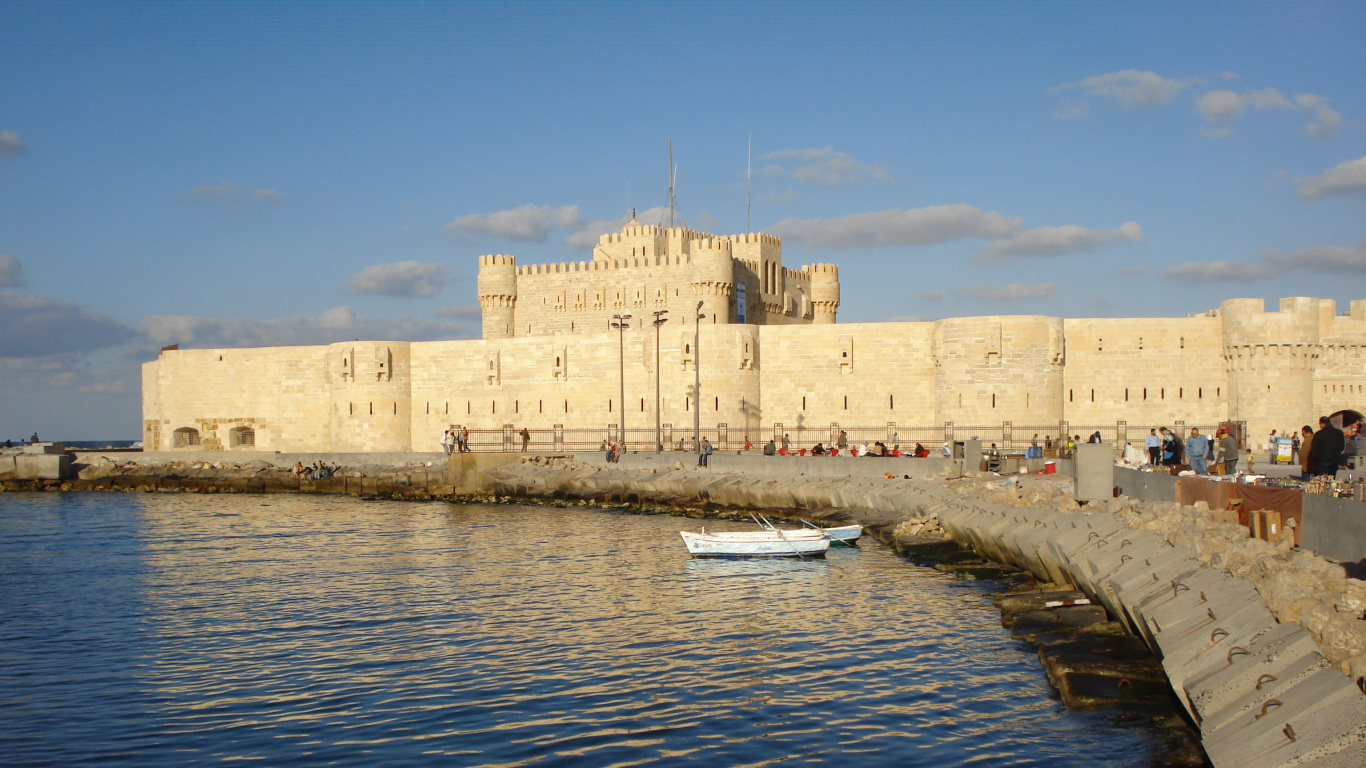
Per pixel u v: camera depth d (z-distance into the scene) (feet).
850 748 73.05
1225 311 235.40
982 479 178.81
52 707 87.97
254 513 240.73
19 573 156.15
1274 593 66.13
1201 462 140.05
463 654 102.01
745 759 72.08
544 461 268.00
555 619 116.78
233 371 331.36
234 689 92.12
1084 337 246.68
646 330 278.05
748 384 270.46
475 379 301.43
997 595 114.01
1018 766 66.74
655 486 231.91
